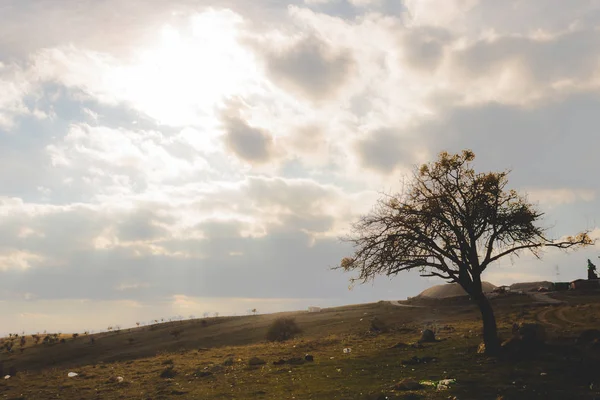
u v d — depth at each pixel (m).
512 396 19.70
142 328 128.75
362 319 87.19
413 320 77.75
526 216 31.06
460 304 91.06
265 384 26.67
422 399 20.02
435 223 32.19
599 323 47.41
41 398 27.38
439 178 32.62
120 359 82.75
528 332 30.23
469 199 31.84
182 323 127.25
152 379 31.61
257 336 86.81
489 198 31.95
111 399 25.61
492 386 21.62
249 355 42.00
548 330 43.56
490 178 31.80
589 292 83.88
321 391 23.45
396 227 32.06
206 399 23.64
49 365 85.75
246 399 23.02
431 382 23.17
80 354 94.88
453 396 20.14
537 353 28.55
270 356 39.81
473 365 27.00
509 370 24.92
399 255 31.50
